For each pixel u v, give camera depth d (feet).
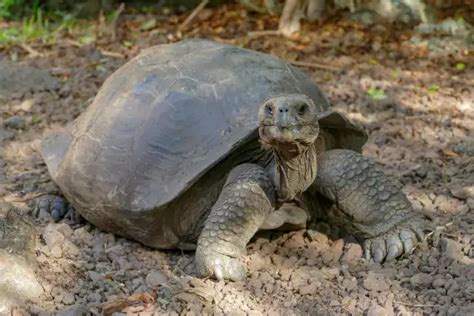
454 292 19.95
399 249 21.59
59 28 48.39
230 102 21.91
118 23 49.83
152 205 21.21
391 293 19.95
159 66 23.80
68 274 21.27
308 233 23.21
